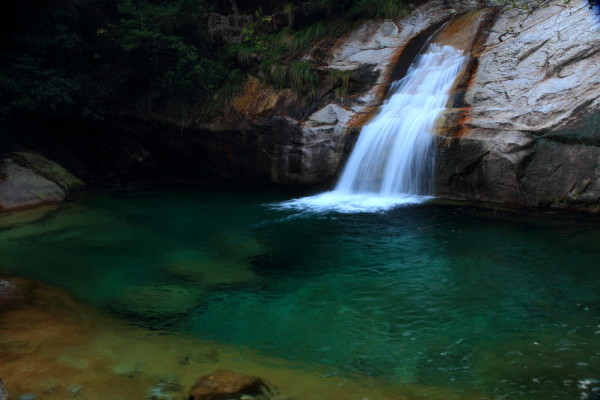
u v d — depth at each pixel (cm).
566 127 818
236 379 371
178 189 1178
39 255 704
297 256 689
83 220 891
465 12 1194
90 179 1297
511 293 547
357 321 496
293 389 370
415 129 970
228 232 809
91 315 512
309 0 1433
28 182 1023
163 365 406
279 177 1156
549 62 936
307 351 438
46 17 1324
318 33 1288
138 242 766
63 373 387
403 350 436
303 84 1170
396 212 870
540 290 551
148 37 1249
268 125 1141
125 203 1025
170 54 1300
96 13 1414
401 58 1176
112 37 1295
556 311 500
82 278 621
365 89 1158
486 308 514
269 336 467
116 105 1314
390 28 1247
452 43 1113
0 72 1175
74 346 437
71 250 727
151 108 1280
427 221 811
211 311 525
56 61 1338
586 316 488
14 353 418
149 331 477
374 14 1294
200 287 592
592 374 387
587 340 441
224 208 970
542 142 834
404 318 499
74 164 1338
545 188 829
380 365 411
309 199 1020
